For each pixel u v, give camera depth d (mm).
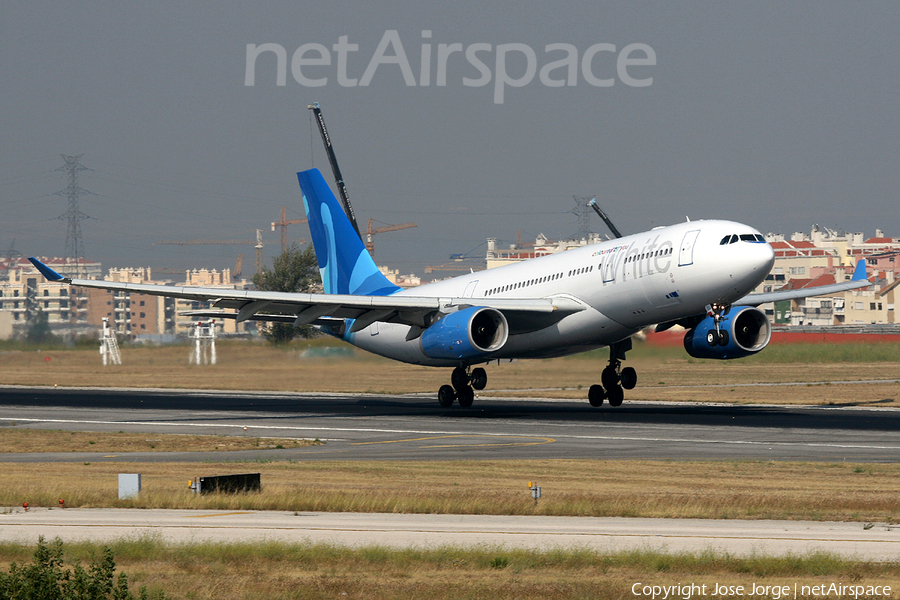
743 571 54969
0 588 46250
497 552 58469
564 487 87438
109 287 158000
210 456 117812
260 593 51438
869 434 133750
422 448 123750
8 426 159000
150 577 53875
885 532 65625
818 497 80500
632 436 134375
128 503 76938
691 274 146000
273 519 70562
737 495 81875
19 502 78000
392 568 55594
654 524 69000
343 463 107000
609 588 51906
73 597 46562
